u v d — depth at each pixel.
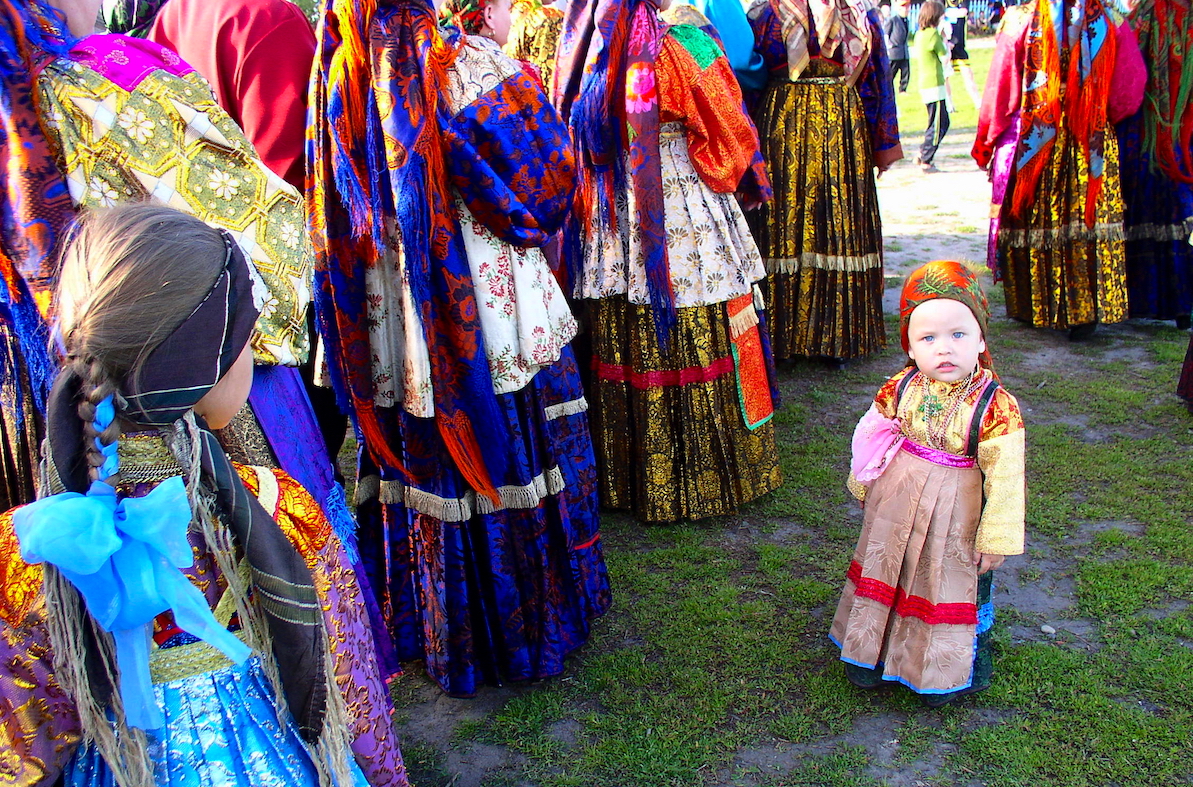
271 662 1.32
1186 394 4.56
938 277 2.51
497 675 2.92
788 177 5.25
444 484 2.72
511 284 2.65
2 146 1.78
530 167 2.58
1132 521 3.72
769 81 5.27
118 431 1.16
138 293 1.14
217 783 1.26
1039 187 5.52
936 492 2.61
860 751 2.59
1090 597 3.23
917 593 2.68
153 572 1.12
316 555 1.43
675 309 3.66
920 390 2.65
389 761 1.55
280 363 2.07
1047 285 5.66
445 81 2.48
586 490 3.07
